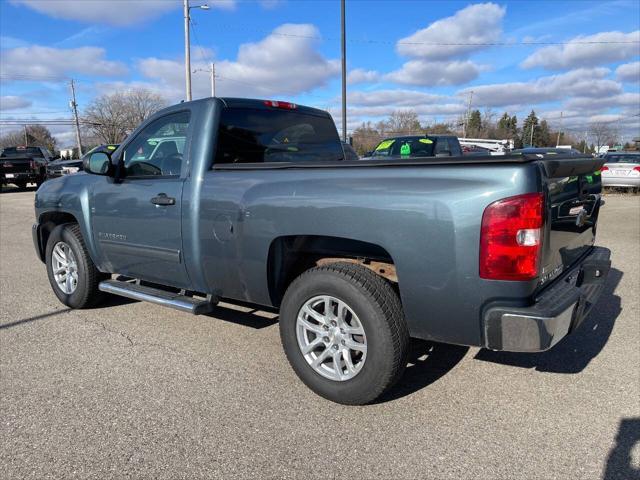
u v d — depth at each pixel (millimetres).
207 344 4305
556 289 3010
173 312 5145
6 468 2680
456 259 2756
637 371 3725
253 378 3674
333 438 2930
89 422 3107
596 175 3914
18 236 10242
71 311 5211
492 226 2650
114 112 67938
